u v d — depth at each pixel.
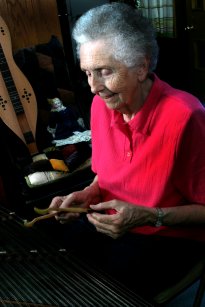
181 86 4.43
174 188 1.16
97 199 1.35
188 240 1.24
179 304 1.82
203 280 1.13
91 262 1.12
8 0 2.52
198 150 1.07
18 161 2.32
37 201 2.06
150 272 1.19
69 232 1.40
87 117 2.68
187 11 3.99
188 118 1.04
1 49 2.38
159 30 4.44
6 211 1.36
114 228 1.08
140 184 1.17
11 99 2.41
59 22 2.71
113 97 1.06
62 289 0.97
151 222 1.12
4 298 0.92
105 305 0.93
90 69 1.00
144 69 1.04
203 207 1.15
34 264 1.07
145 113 1.09
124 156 1.19
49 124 2.55
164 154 1.09
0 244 1.16
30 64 2.57
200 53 4.11
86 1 4.17
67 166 2.15
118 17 0.96
